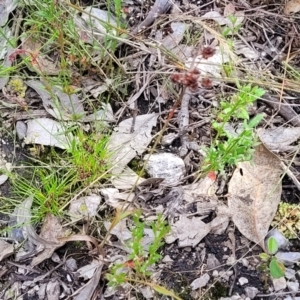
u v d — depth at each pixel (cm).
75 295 28
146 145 32
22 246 29
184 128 32
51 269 29
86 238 29
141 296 28
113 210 30
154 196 30
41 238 29
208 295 28
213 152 29
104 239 28
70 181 31
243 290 28
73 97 33
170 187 31
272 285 28
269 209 30
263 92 29
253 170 30
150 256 27
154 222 29
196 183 31
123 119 33
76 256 29
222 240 29
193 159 32
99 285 28
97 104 33
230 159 29
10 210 30
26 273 29
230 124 32
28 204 30
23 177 31
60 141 32
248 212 30
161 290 26
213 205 30
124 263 26
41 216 30
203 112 33
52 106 33
